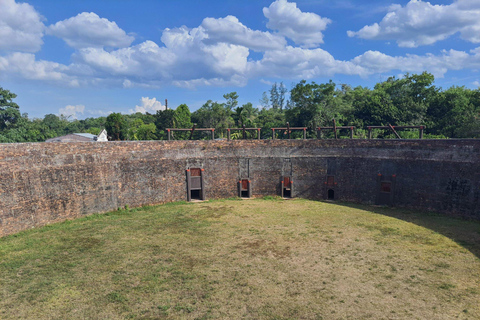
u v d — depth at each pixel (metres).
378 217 24.08
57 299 13.12
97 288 13.97
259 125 70.75
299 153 31.03
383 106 51.59
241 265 16.16
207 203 29.34
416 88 57.22
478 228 20.94
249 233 20.91
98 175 25.09
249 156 31.36
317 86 55.56
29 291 13.73
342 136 50.84
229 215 25.20
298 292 13.54
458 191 23.39
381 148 27.75
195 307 12.49
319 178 30.55
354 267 15.78
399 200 26.72
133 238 20.06
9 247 18.34
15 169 20.27
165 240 19.72
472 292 13.28
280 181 31.27
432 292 13.37
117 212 25.83
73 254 17.58
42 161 21.81
